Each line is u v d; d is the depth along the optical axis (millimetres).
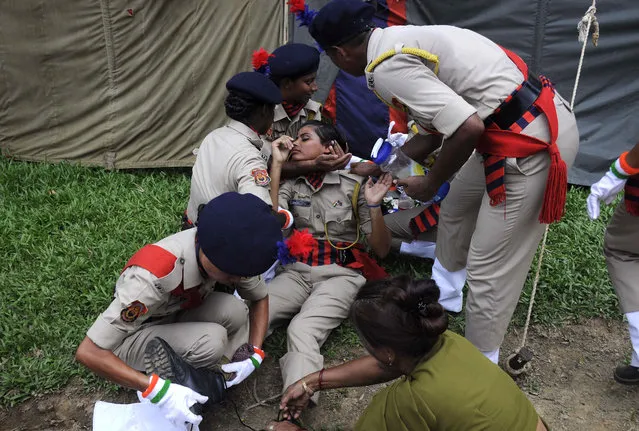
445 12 4656
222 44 4801
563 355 3246
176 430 2406
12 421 2799
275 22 4863
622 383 3010
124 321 2330
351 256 3393
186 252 2438
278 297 3248
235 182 3043
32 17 4516
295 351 2943
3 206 4332
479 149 2592
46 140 4898
